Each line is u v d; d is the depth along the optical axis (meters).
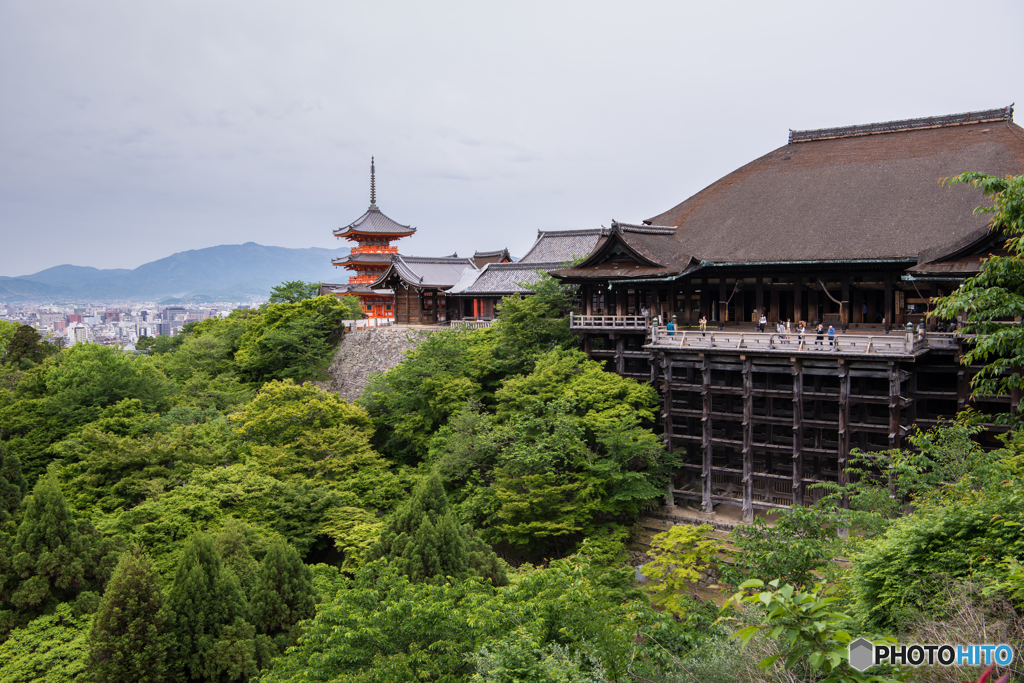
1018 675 10.32
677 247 50.44
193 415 49.69
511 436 40.28
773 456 43.56
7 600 24.05
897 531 16.61
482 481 40.16
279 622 24.08
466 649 16.06
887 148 53.72
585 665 14.43
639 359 50.88
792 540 20.80
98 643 20.44
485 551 28.67
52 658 21.61
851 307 47.00
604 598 16.66
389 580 19.44
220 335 80.00
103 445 38.41
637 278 46.03
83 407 50.53
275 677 18.56
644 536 40.00
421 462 46.38
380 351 64.12
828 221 47.56
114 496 35.28
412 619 16.56
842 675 7.27
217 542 27.08
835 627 7.50
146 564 21.86
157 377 59.38
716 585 32.31
